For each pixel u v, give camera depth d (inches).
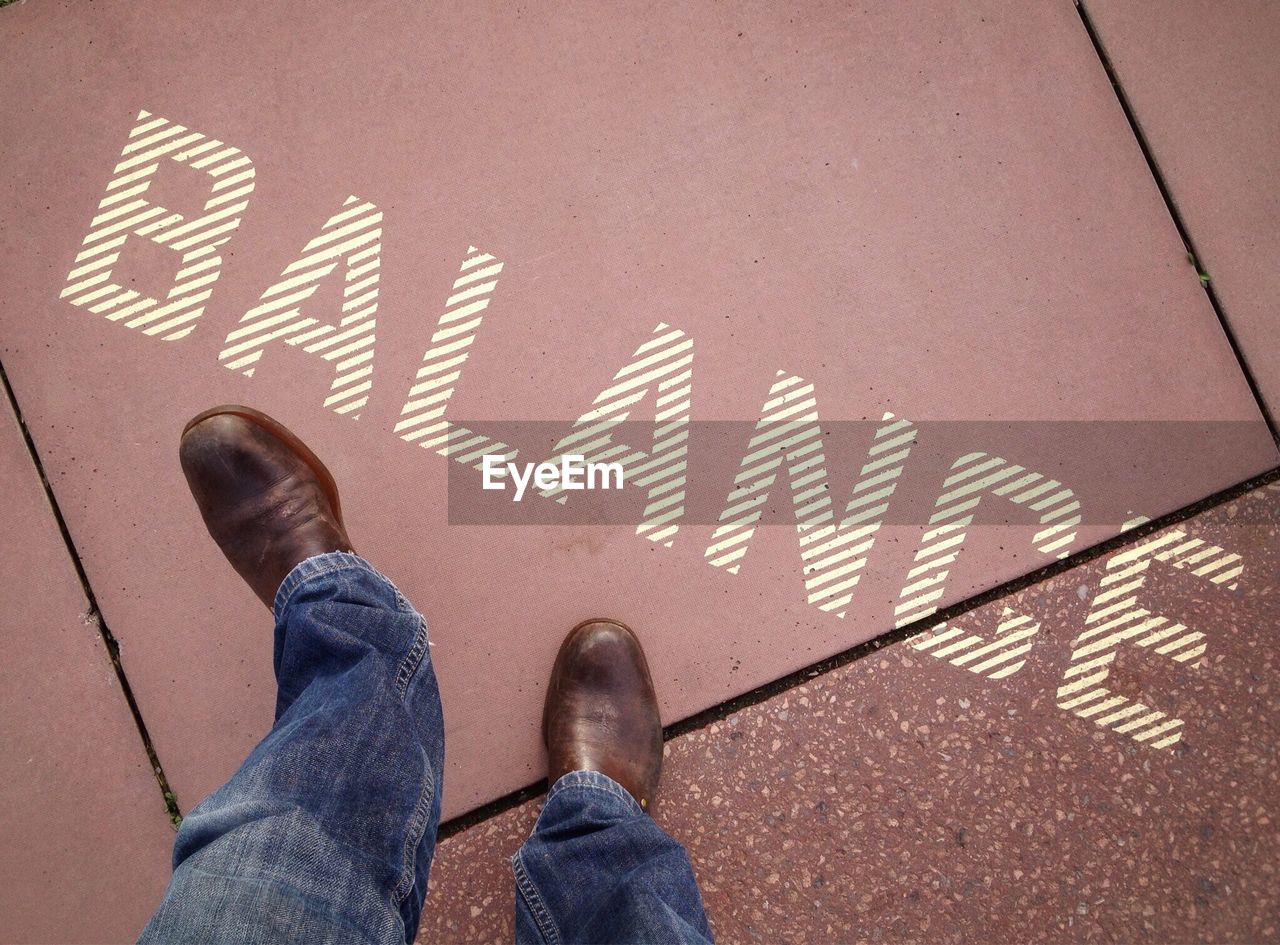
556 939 39.0
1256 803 46.4
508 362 48.8
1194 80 50.9
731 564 48.1
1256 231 50.3
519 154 49.9
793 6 51.0
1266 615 47.9
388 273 49.1
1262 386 49.3
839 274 49.8
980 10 51.1
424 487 48.0
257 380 48.3
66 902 45.2
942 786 46.8
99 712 46.4
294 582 40.8
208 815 32.3
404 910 35.0
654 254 49.6
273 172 49.4
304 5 50.2
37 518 47.2
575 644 46.0
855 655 47.8
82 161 49.2
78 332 48.2
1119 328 49.8
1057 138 50.8
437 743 39.2
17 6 49.6
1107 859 46.2
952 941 45.6
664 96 50.4
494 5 50.6
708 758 47.0
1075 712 47.3
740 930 45.5
